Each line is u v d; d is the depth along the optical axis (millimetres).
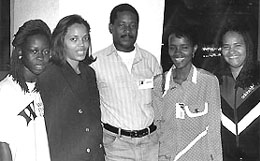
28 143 2529
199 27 3176
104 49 2971
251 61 2947
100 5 3195
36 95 2598
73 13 3180
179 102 2867
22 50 2604
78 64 2785
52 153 2631
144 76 2963
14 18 3264
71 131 2668
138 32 3230
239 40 2949
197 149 2883
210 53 3031
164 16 3248
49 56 2674
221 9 3377
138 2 3229
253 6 3398
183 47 2863
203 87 2857
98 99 2812
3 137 2475
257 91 2924
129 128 2914
